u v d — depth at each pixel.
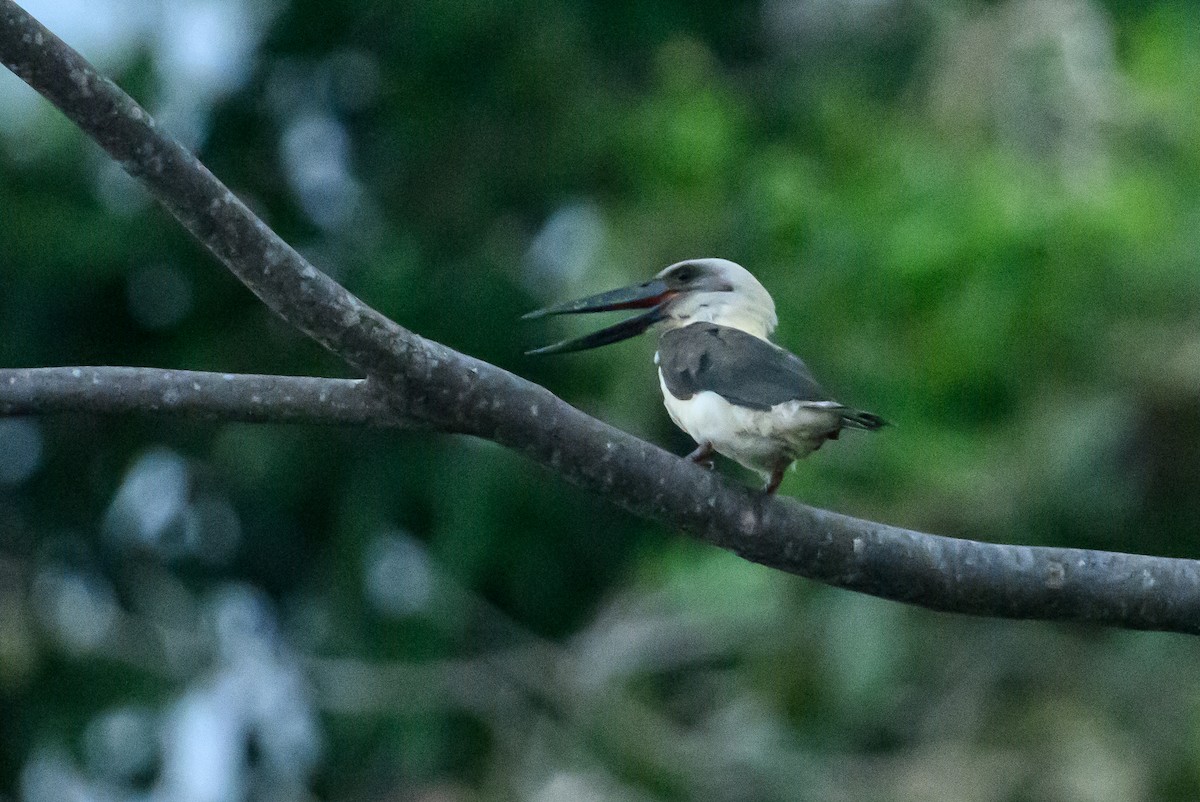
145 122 5.07
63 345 17.17
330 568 16.75
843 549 5.91
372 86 17.78
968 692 12.77
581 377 16.05
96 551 17.91
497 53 16.47
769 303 7.86
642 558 16.22
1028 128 14.37
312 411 5.62
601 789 14.09
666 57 16.12
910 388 12.58
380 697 15.93
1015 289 12.34
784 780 12.96
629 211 15.50
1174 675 12.27
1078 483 12.10
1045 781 12.23
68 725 16.16
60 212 16.19
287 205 17.73
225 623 17.73
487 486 16.25
